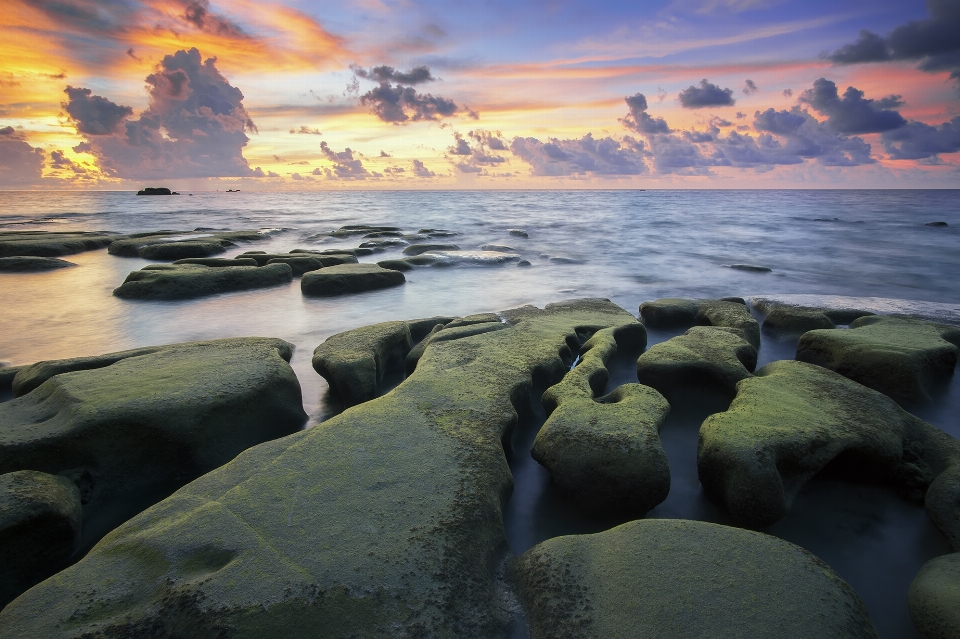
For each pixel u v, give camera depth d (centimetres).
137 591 212
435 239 1922
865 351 505
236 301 894
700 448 339
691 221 2758
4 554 256
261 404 400
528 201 6294
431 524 248
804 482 315
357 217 3212
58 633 195
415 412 360
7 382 491
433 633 203
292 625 196
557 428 334
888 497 325
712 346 512
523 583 239
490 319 649
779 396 390
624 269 1281
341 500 263
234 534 238
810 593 213
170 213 3562
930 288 1078
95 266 1254
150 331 727
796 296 857
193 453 355
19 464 317
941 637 208
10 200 6394
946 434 362
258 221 2855
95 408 346
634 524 257
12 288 991
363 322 782
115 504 333
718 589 216
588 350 538
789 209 4034
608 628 204
